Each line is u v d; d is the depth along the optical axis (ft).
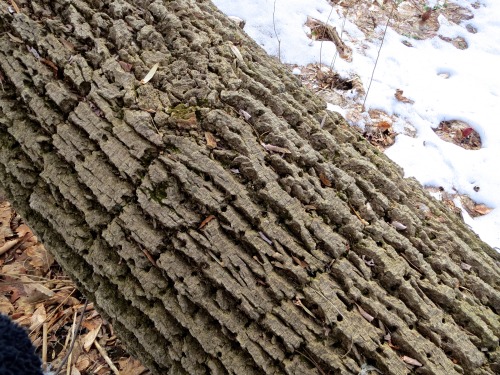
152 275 2.34
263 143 2.36
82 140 2.35
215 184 2.24
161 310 2.38
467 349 2.26
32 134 2.44
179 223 2.24
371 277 2.31
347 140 2.79
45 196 2.51
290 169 2.32
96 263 2.45
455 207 4.42
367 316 2.22
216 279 2.23
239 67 2.56
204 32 2.60
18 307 3.43
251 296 2.20
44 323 3.36
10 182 2.59
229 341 2.29
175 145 2.26
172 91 2.36
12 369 1.33
